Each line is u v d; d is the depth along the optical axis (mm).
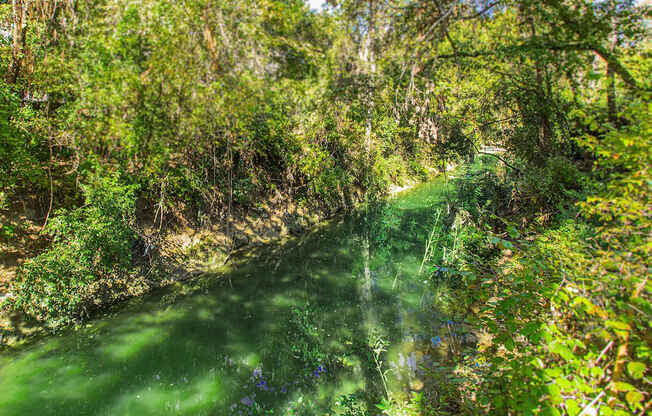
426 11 4973
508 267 3139
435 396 4020
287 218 12016
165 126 5090
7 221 6480
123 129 4832
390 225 12453
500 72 6277
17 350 5473
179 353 5754
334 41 5734
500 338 2182
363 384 4684
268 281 8461
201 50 4555
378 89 5688
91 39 4566
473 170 13352
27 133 6254
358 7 5211
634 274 1741
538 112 6516
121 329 6305
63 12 5520
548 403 1729
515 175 8805
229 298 7590
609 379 1715
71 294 6277
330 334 6102
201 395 4840
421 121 9117
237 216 10633
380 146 16266
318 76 5660
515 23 5277
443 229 10219
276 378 5094
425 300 6801
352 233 12117
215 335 6254
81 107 4906
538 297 2316
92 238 6453
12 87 6355
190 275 8398
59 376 5113
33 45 6137
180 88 4652
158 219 8664
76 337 5984
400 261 9203
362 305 7090
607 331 1748
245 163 10945
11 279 5996
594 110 4398
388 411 3424
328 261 9758
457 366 3832
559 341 1838
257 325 6578
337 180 13570
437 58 5352
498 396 2059
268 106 5480
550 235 4445
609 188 2580
